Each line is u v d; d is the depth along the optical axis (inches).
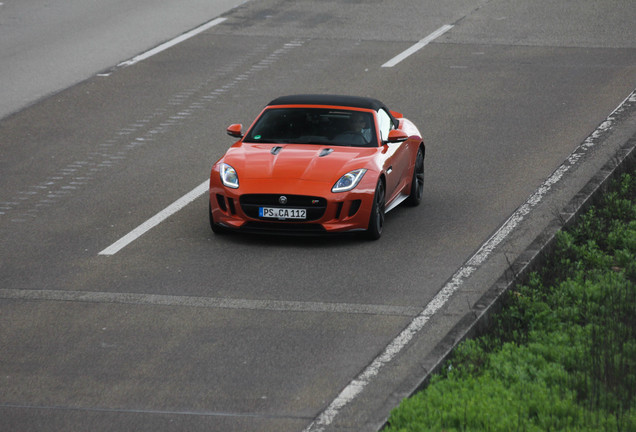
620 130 1275.8
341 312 723.4
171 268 823.1
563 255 840.9
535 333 669.3
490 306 705.6
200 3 2207.2
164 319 711.1
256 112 1424.7
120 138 1299.2
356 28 1959.9
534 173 1111.6
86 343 666.2
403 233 922.1
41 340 670.5
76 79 1610.5
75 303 741.9
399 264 833.5
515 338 666.2
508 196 1031.6
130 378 611.5
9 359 638.5
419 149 1042.1
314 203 873.5
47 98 1501.0
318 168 895.1
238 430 542.0
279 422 550.9
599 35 1867.6
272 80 1603.1
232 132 966.4
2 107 1453.0
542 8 2105.1
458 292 764.0
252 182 883.4
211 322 705.0
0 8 2159.2
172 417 557.9
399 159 967.0
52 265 831.1
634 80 1549.0
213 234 920.9
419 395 559.8
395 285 781.3
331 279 796.6
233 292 766.5
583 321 701.3
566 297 737.6
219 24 2004.2
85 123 1373.0
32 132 1328.7
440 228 935.7
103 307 733.9
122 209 1002.1
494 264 826.8
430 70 1649.9
